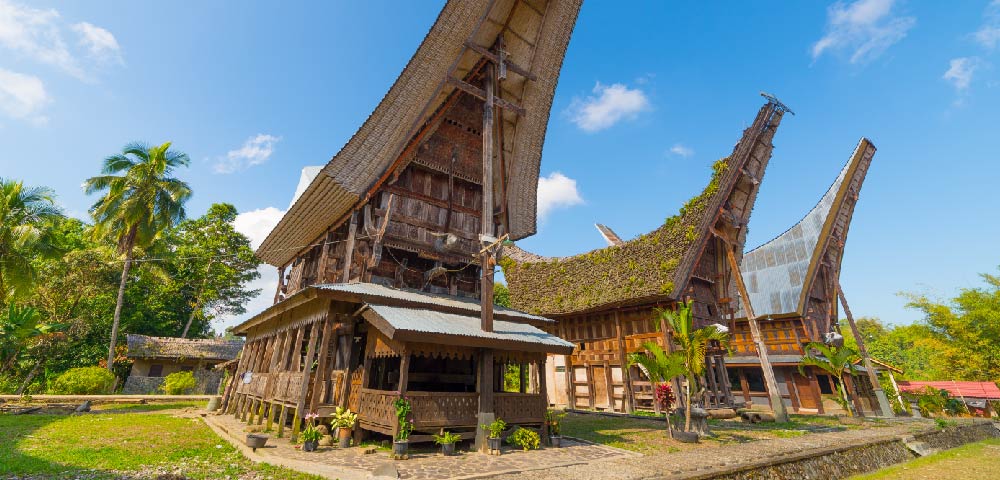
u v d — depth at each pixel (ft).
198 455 27.43
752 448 32.96
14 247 73.61
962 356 101.81
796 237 91.35
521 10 50.78
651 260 63.77
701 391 56.59
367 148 45.57
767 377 55.16
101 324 106.22
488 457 27.48
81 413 54.39
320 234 58.23
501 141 56.44
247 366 55.88
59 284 97.76
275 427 38.19
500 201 56.95
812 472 30.48
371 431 32.73
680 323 40.83
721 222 66.23
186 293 134.92
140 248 105.91
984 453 45.32
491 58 49.11
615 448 32.04
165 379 96.78
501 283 132.36
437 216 51.21
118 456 26.53
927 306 107.34
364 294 34.40
